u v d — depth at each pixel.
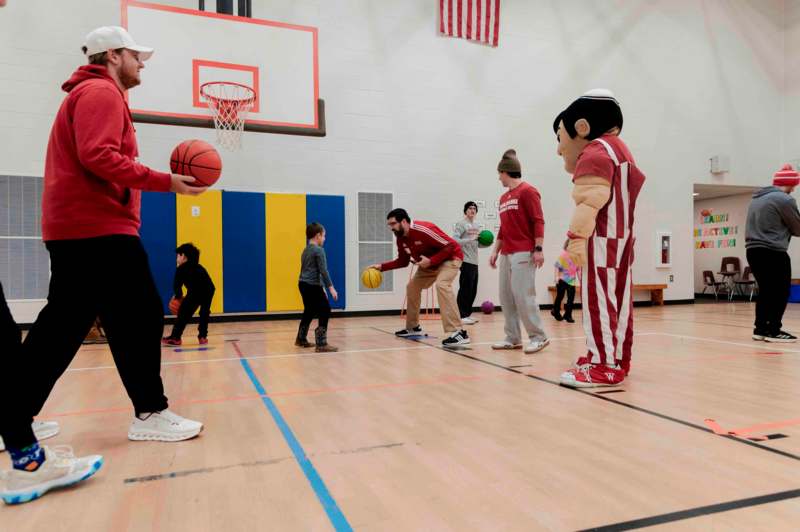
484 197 8.72
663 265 9.85
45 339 1.80
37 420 2.31
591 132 2.90
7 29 6.64
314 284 4.48
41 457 1.50
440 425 2.18
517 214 4.00
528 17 9.02
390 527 1.30
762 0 10.65
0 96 6.60
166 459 1.80
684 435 2.02
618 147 2.80
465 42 8.66
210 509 1.41
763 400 2.55
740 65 10.46
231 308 7.39
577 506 1.41
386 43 8.23
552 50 9.15
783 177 4.42
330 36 7.93
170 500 1.47
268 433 2.09
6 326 1.46
